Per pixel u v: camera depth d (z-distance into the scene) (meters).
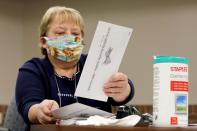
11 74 4.75
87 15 4.52
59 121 1.16
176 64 0.97
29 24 4.82
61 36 1.49
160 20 4.21
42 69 1.50
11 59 4.77
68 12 1.52
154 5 4.25
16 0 4.85
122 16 4.38
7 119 1.70
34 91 1.39
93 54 1.19
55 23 1.50
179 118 0.96
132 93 1.46
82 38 1.54
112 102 1.46
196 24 4.09
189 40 4.09
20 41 4.83
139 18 4.30
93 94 1.24
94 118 1.05
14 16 4.83
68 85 1.51
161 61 0.98
